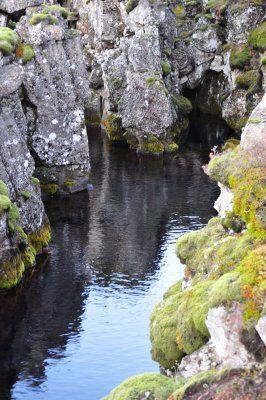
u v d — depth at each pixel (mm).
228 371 16000
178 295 22359
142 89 60125
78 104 47812
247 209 21906
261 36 65000
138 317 29844
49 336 28422
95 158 58719
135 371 25531
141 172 53906
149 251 37469
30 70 45562
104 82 67125
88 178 49156
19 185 35781
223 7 68312
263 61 62188
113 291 32531
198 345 19141
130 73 61188
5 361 26625
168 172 53750
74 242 38844
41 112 46469
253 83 64312
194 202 46031
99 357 26625
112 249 37906
